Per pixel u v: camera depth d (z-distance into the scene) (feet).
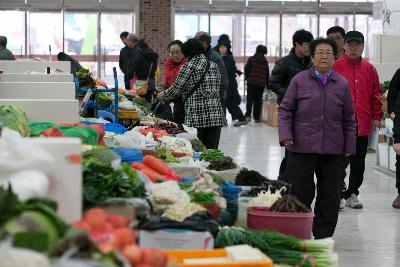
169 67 53.62
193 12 120.98
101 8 119.75
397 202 43.14
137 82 64.28
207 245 18.60
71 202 16.02
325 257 19.75
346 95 30.89
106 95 47.83
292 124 31.07
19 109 25.82
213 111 43.14
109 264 12.58
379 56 80.07
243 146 70.90
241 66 122.83
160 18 119.34
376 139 62.18
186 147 34.24
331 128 30.73
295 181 31.07
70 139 16.48
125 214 18.42
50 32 120.26
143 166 25.07
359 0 121.29
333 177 31.24
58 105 30.32
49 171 15.84
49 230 13.60
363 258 31.81
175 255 17.44
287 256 19.63
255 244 19.51
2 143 16.01
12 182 14.88
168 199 20.52
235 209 23.58
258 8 121.39
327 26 122.11
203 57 43.14
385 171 56.90
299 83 30.81
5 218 13.61
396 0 85.25
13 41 119.75
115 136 31.58
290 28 122.42
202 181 23.13
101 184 18.97
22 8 119.14
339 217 40.32
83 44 120.98
